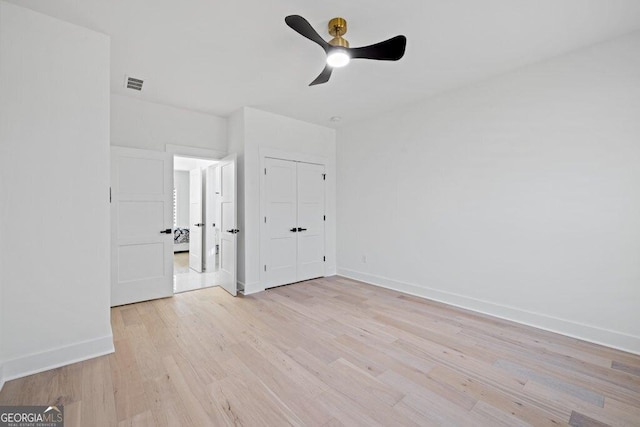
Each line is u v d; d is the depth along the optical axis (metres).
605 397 1.73
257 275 3.93
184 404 1.66
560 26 2.15
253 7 1.94
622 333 2.30
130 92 3.33
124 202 3.32
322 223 4.75
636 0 1.86
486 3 1.91
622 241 2.30
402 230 3.92
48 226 2.01
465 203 3.26
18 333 1.91
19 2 1.87
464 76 2.98
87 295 2.15
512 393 1.77
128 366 2.04
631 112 2.24
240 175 3.87
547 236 2.68
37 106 1.97
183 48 2.45
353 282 4.44
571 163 2.53
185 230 7.68
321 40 1.92
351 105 3.80
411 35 2.26
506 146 2.92
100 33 2.21
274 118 4.11
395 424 1.51
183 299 3.57
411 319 2.94
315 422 1.52
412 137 3.78
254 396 1.73
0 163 1.85
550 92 2.63
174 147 3.77
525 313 2.82
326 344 2.39
